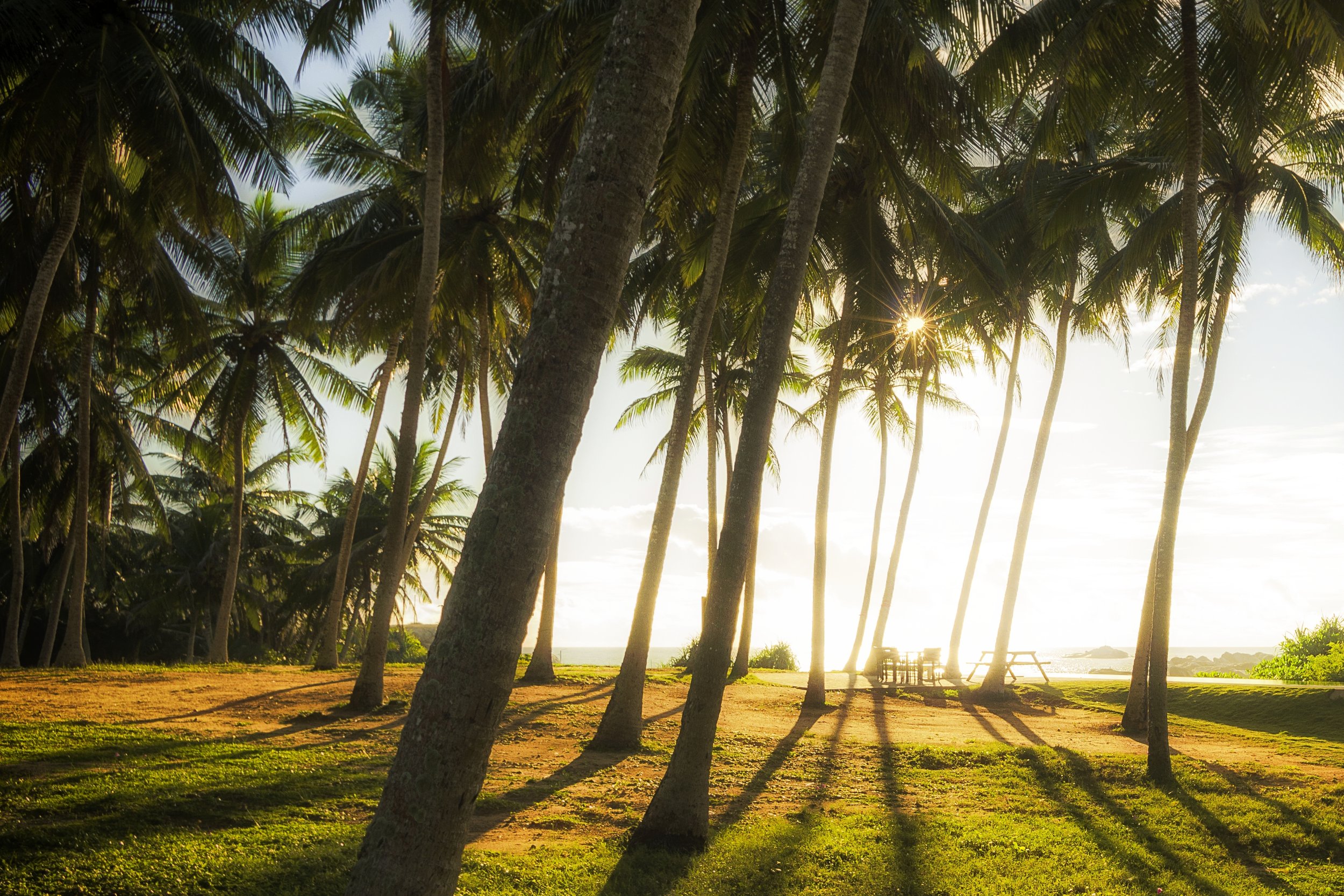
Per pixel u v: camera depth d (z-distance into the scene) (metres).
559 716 15.19
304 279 20.44
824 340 26.08
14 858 6.15
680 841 7.83
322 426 29.58
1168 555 12.47
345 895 3.70
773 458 30.95
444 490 40.16
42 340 22.48
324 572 38.66
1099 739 15.96
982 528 26.05
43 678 18.12
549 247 4.25
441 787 3.71
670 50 4.29
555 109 14.26
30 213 19.44
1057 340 21.77
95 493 30.59
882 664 24.72
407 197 21.23
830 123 9.17
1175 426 12.66
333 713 14.24
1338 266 17.66
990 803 10.54
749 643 25.98
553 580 21.02
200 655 46.81
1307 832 9.54
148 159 17.11
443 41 14.90
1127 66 13.88
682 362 27.59
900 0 12.99
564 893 6.45
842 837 8.43
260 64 18.02
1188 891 7.38
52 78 15.85
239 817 7.70
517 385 4.10
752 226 16.97
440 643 3.87
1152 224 16.33
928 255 21.16
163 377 28.27
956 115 14.25
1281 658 27.61
